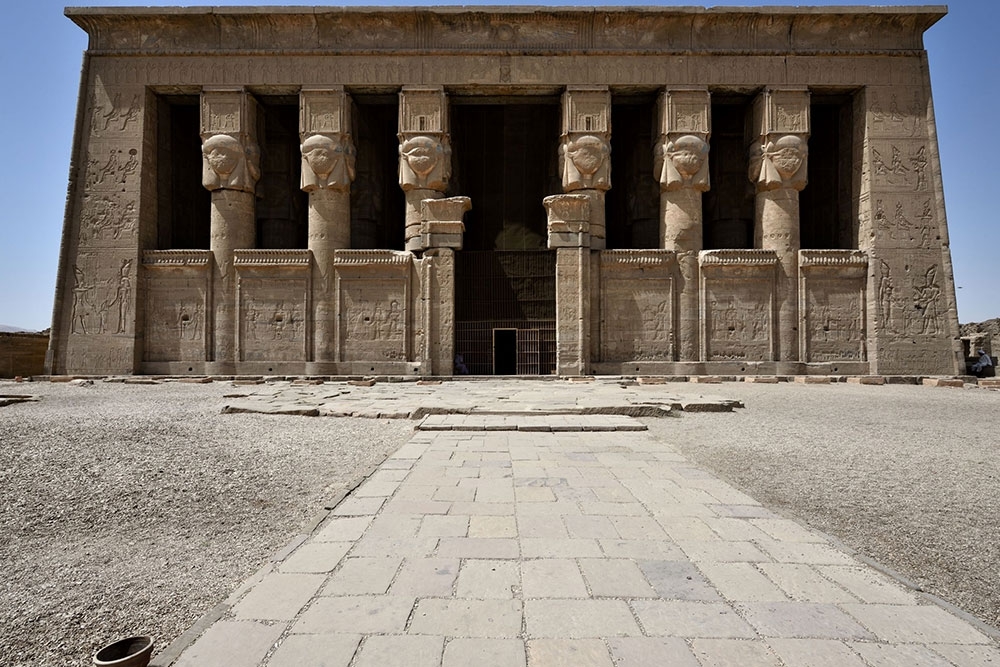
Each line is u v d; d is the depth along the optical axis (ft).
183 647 7.42
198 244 76.07
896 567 10.96
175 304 64.64
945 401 41.37
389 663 7.01
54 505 14.33
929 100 65.10
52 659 7.81
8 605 9.32
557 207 64.80
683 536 11.62
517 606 8.52
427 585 9.23
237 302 64.39
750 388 52.54
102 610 9.14
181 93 66.80
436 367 63.57
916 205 64.54
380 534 11.71
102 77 65.00
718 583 9.39
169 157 69.46
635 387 51.93
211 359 64.28
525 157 78.02
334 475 17.93
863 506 14.84
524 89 66.64
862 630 7.92
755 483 17.16
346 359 64.69
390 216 79.51
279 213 73.97
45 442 20.83
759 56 65.46
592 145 64.64
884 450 22.31
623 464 18.45
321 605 8.54
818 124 74.79
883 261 64.13
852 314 64.75
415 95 65.31
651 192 74.28
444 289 63.87
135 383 57.52
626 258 65.26
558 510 13.37
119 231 63.82
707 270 65.00
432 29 66.08
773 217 65.41
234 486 16.46
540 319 69.26
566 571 9.81
